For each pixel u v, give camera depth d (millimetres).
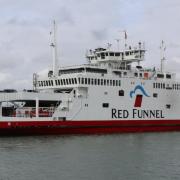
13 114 66562
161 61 85250
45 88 77188
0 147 55844
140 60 80688
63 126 69688
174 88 83000
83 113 71750
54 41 77250
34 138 64625
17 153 51812
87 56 84438
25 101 68562
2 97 65688
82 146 57656
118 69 78375
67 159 48500
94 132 72875
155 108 80062
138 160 48562
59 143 59875
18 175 41344
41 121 67812
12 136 66375
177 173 42812
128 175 41812
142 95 78438
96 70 74750
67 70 76812
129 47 80688
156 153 53219
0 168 44062
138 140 65188
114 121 74812
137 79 77938
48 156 50094
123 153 52844
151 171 43500
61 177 40688
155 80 80312
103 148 56219
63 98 70438
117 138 67062
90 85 72438
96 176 41219
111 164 46281
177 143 62375
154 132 77875
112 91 74750
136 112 77562
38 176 41031
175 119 82625
